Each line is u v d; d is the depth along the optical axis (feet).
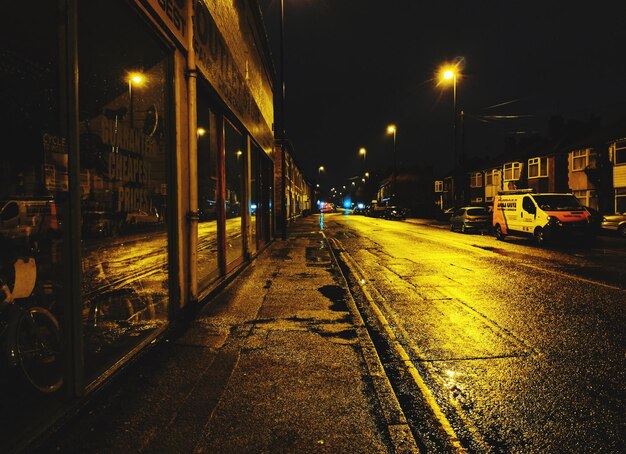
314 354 15.43
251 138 43.37
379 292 26.94
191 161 20.08
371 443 9.64
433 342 17.16
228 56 29.71
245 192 39.32
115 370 12.79
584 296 25.07
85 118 12.38
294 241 66.03
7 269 9.20
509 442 9.91
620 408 11.46
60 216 10.26
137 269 17.07
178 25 18.49
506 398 12.14
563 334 17.93
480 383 13.16
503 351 16.01
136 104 15.75
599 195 100.68
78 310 10.52
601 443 9.80
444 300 24.58
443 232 86.99
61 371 10.46
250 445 9.50
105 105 13.55
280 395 12.04
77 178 10.47
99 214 13.50
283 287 28.07
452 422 10.84
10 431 8.84
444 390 12.72
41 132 9.70
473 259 42.96
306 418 10.75
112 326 15.19
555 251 50.01
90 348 13.56
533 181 129.49
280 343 16.63
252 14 42.27
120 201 14.74
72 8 10.24
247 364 14.42
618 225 69.36
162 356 15.14
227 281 28.94
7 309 9.29
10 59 8.96
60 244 10.32
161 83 18.11
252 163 47.32
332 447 9.48
